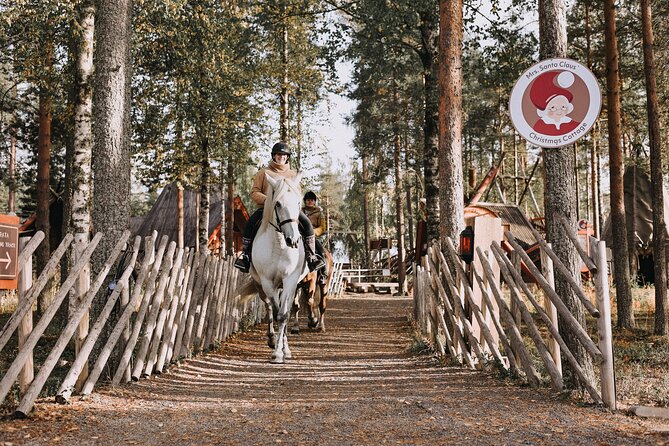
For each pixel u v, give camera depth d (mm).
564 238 7500
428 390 7676
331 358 11438
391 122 31719
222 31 16578
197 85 17125
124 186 8469
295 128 28641
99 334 7871
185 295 10414
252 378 9094
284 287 10484
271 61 24484
